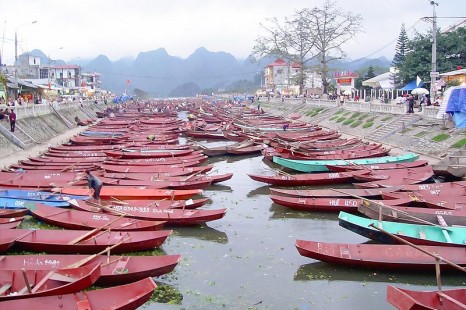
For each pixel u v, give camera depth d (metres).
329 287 13.66
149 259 13.12
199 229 18.83
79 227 16.77
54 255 13.30
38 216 17.75
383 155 32.28
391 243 15.50
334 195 22.00
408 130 36.78
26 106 42.09
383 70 104.44
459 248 14.20
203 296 12.98
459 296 10.92
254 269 14.88
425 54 53.06
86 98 92.31
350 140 38.72
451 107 29.97
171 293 13.10
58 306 10.16
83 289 11.26
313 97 78.75
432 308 9.74
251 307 12.45
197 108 105.06
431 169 25.41
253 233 18.44
